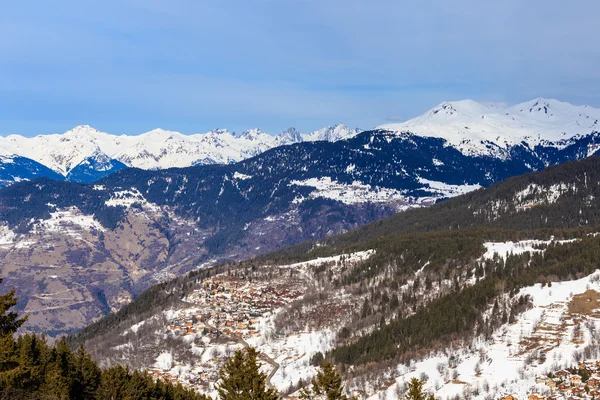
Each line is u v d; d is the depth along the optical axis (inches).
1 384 6722.4
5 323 6530.5
